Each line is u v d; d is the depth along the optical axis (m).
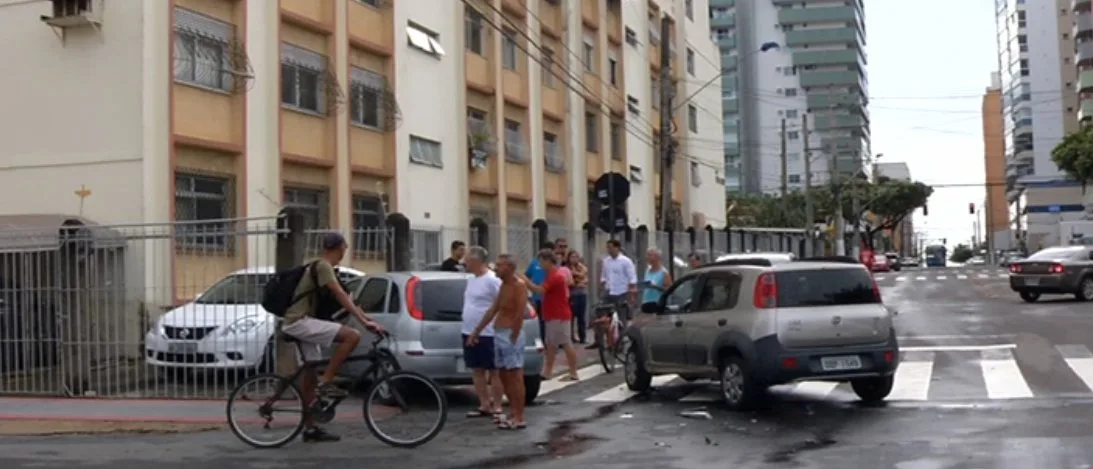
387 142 25.94
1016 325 23.61
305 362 10.88
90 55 18.88
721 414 12.77
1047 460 9.41
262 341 14.60
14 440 11.60
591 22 38.75
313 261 10.87
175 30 19.34
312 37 23.36
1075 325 22.94
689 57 50.75
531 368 13.89
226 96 20.58
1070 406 12.55
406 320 13.30
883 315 13.03
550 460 10.03
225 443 11.20
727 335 13.07
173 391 14.55
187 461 10.19
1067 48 114.75
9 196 19.22
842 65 119.81
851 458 9.77
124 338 14.71
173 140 19.05
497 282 12.37
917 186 96.62
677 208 47.38
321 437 11.07
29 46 19.23
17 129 19.23
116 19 18.75
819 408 13.04
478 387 12.53
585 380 16.56
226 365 14.51
